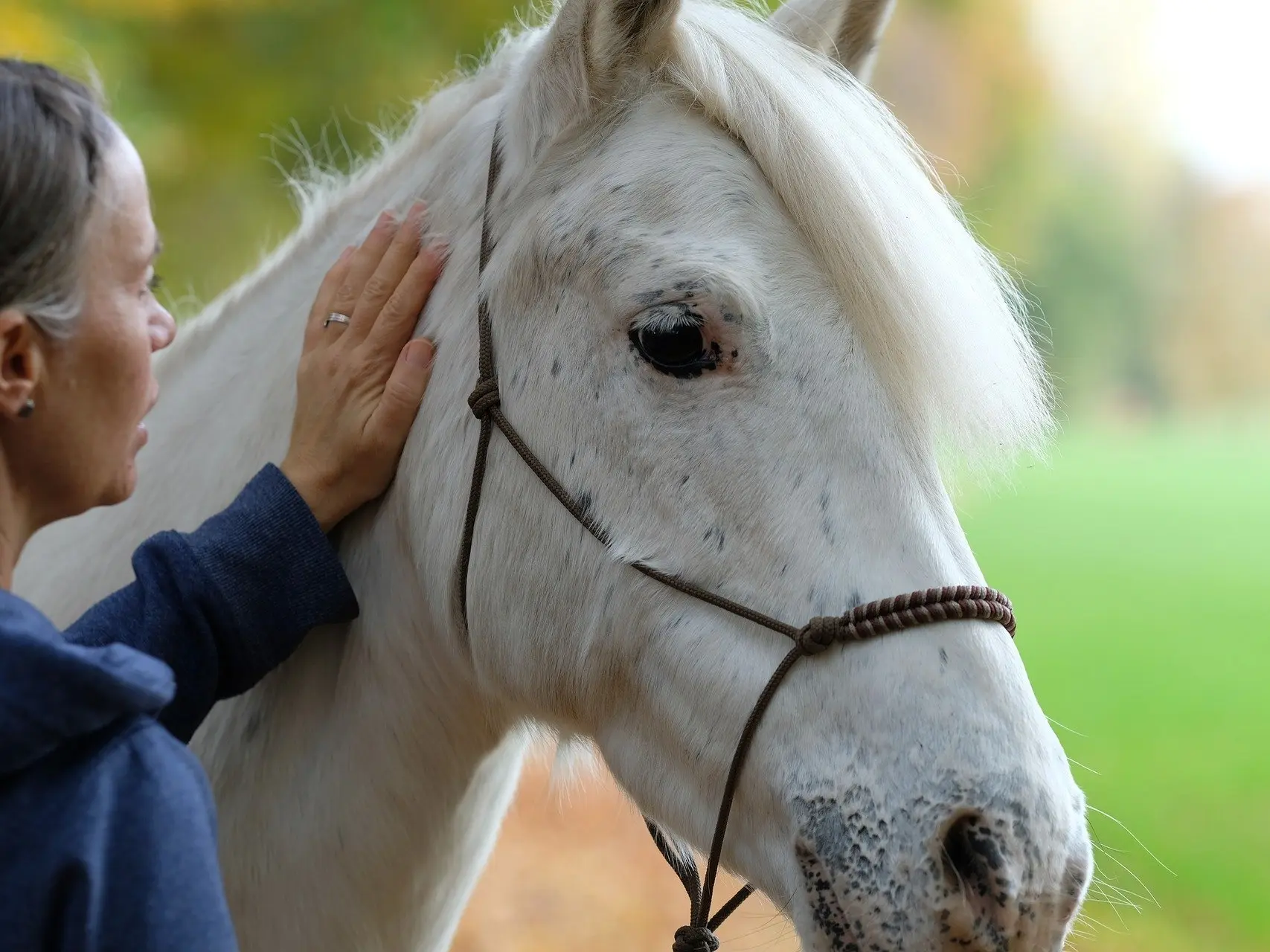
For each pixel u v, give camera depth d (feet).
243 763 7.87
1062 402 9.14
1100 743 36.09
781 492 6.46
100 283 5.17
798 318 6.54
